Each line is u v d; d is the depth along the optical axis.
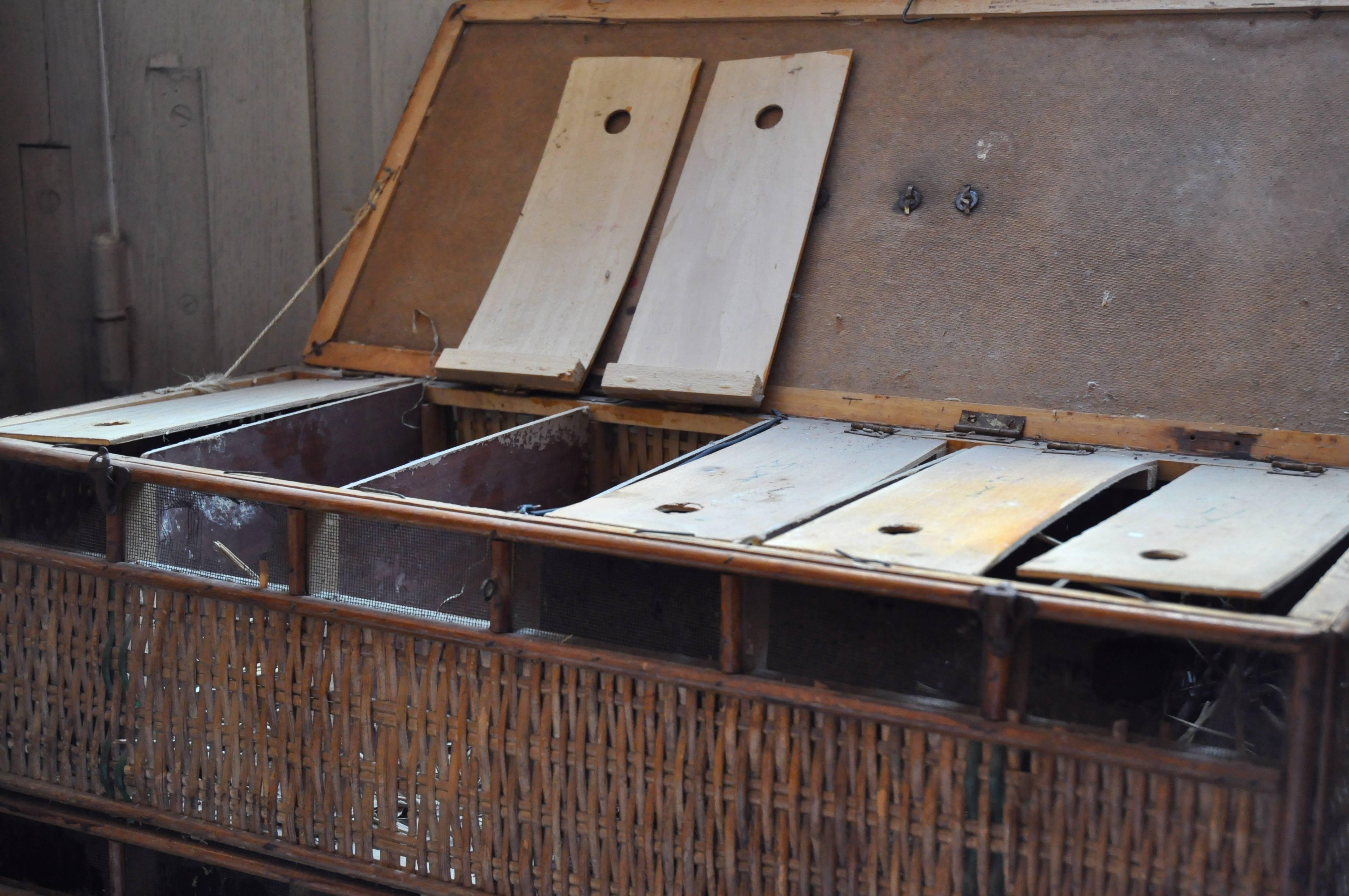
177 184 3.28
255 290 3.30
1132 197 2.26
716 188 2.57
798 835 1.55
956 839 1.47
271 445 2.26
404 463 2.59
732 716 1.56
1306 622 1.29
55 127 3.28
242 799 1.90
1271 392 2.05
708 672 1.56
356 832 1.82
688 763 1.59
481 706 1.71
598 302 2.54
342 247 3.25
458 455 2.11
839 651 1.52
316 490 1.78
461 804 1.74
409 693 1.75
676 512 1.69
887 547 1.50
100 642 1.98
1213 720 1.57
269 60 3.18
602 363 2.52
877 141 2.50
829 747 1.52
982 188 2.37
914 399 2.27
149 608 1.93
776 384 2.37
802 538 1.55
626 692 1.62
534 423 2.30
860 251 2.42
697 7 2.77
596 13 2.86
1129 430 2.10
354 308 2.80
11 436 2.04
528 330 2.55
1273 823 1.32
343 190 3.24
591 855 1.67
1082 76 2.39
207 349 3.35
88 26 3.23
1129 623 1.30
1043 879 1.44
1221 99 2.28
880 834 1.50
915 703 1.47
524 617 1.69
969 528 1.58
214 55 3.20
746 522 1.63
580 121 2.76
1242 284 2.13
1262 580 1.34
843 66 2.56
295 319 3.30
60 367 3.38
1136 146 2.30
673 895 1.63
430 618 1.73
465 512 1.68
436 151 2.88
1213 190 2.21
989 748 1.43
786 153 2.54
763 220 2.49
